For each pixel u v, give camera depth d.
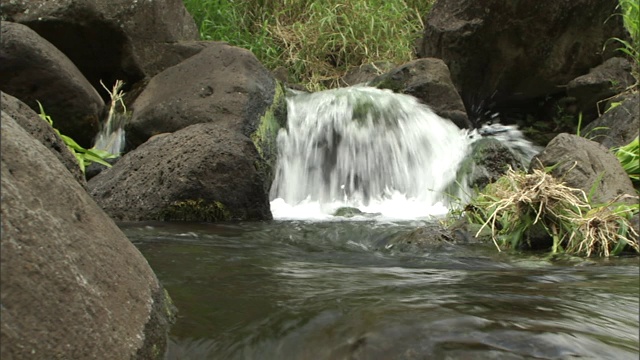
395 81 9.59
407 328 2.52
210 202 6.20
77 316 2.04
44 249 2.05
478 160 7.96
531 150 9.54
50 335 1.95
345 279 3.48
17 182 2.11
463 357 2.30
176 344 2.45
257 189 6.42
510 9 9.61
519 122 10.55
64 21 8.34
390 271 3.81
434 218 6.68
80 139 7.95
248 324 2.62
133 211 6.13
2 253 1.93
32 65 7.49
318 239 5.24
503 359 2.28
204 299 2.96
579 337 2.46
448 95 9.44
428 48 10.57
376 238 5.26
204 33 11.03
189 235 5.16
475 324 2.55
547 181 5.28
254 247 4.71
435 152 8.62
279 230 5.64
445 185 8.07
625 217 5.32
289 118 8.53
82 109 7.78
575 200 5.26
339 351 2.40
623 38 10.20
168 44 9.00
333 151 8.40
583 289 3.41
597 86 9.71
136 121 7.83
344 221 6.48
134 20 8.72
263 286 3.25
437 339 2.41
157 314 2.45
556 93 10.41
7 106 2.93
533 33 9.77
